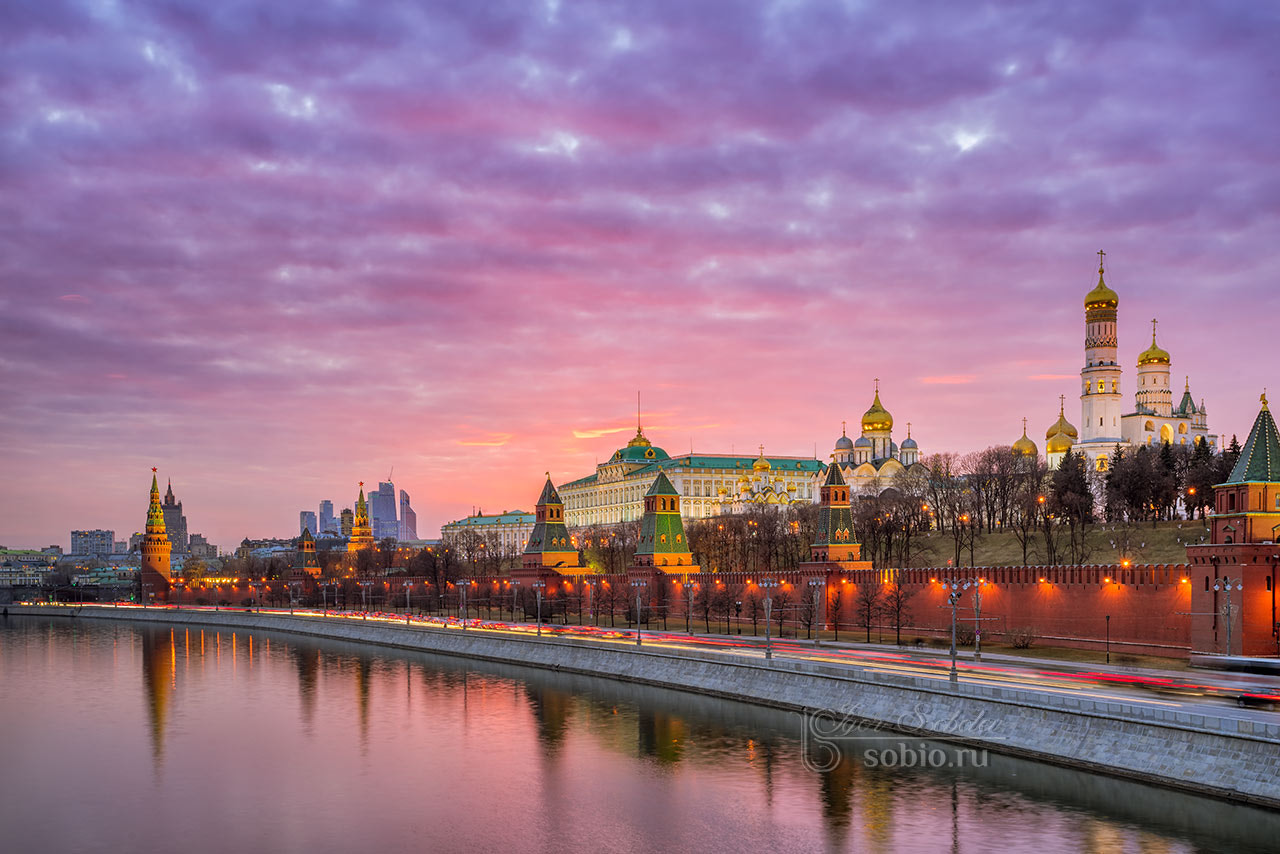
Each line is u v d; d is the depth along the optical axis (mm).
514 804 99312
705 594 196250
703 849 85812
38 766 117500
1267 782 81250
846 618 186000
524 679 169000
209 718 144000
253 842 91062
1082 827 83875
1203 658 120688
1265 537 121812
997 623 156625
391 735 129625
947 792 95062
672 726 126000
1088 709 96000
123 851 89500
